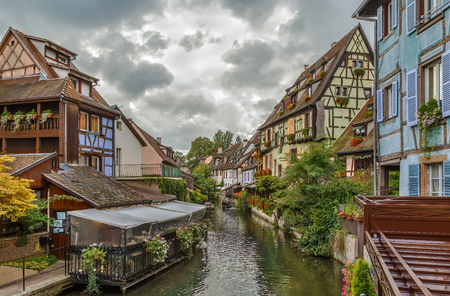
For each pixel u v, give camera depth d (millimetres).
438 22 7703
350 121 22078
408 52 8945
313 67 27016
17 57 15836
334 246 12633
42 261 10172
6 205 8055
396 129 9578
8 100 13906
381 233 5512
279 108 31125
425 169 8172
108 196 11984
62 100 13602
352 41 22688
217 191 61938
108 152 17594
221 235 18797
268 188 24797
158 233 11172
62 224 11586
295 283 10102
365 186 14414
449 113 7160
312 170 15812
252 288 9734
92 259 9039
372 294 5684
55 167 12523
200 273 11258
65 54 18062
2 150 14492
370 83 22562
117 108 19656
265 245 15898
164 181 19281
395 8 9703
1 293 7750
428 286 4137
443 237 5785
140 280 10188
